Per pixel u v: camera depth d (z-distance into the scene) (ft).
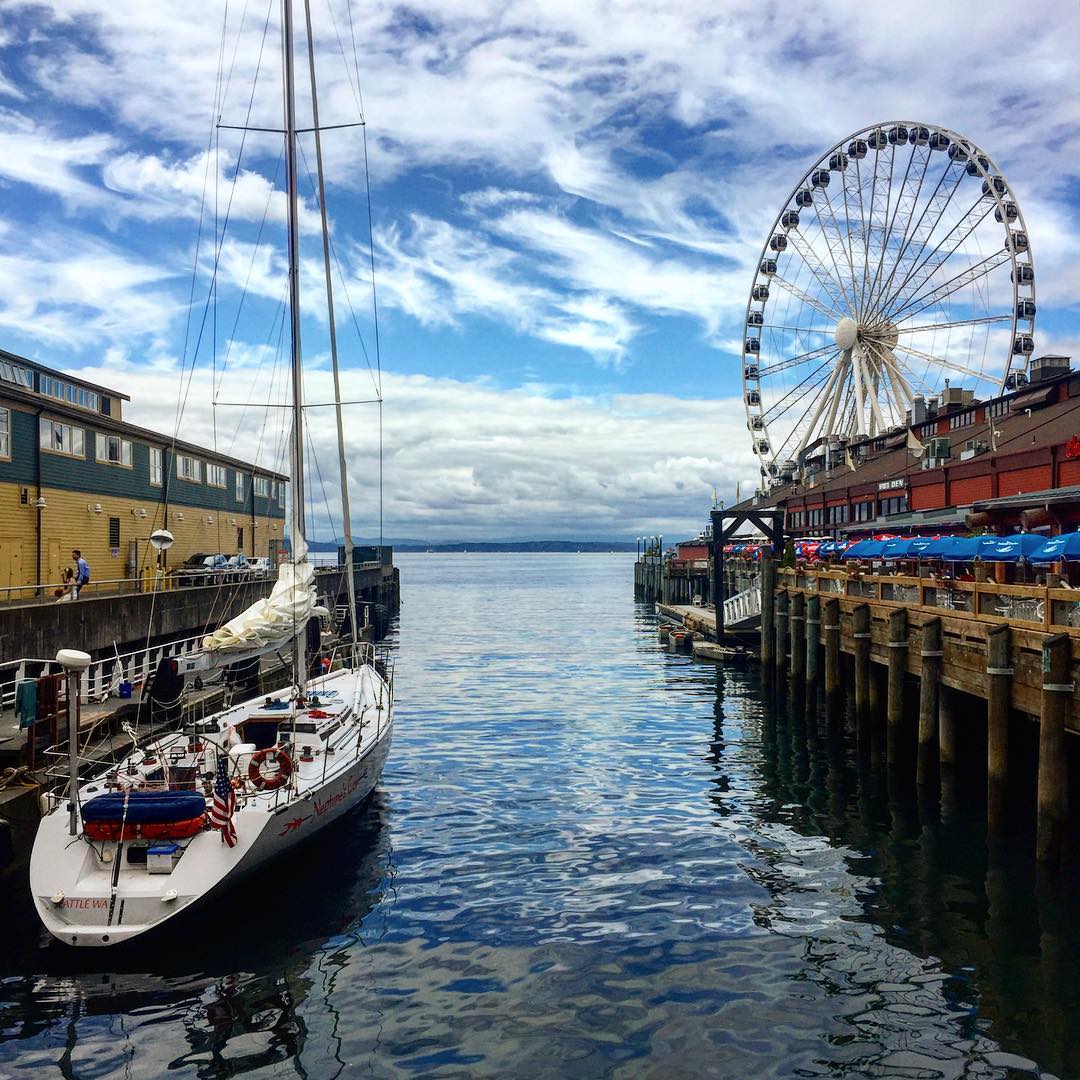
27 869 44.60
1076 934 40.29
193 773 48.32
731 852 52.42
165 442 128.57
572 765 75.00
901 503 135.13
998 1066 30.25
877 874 48.42
